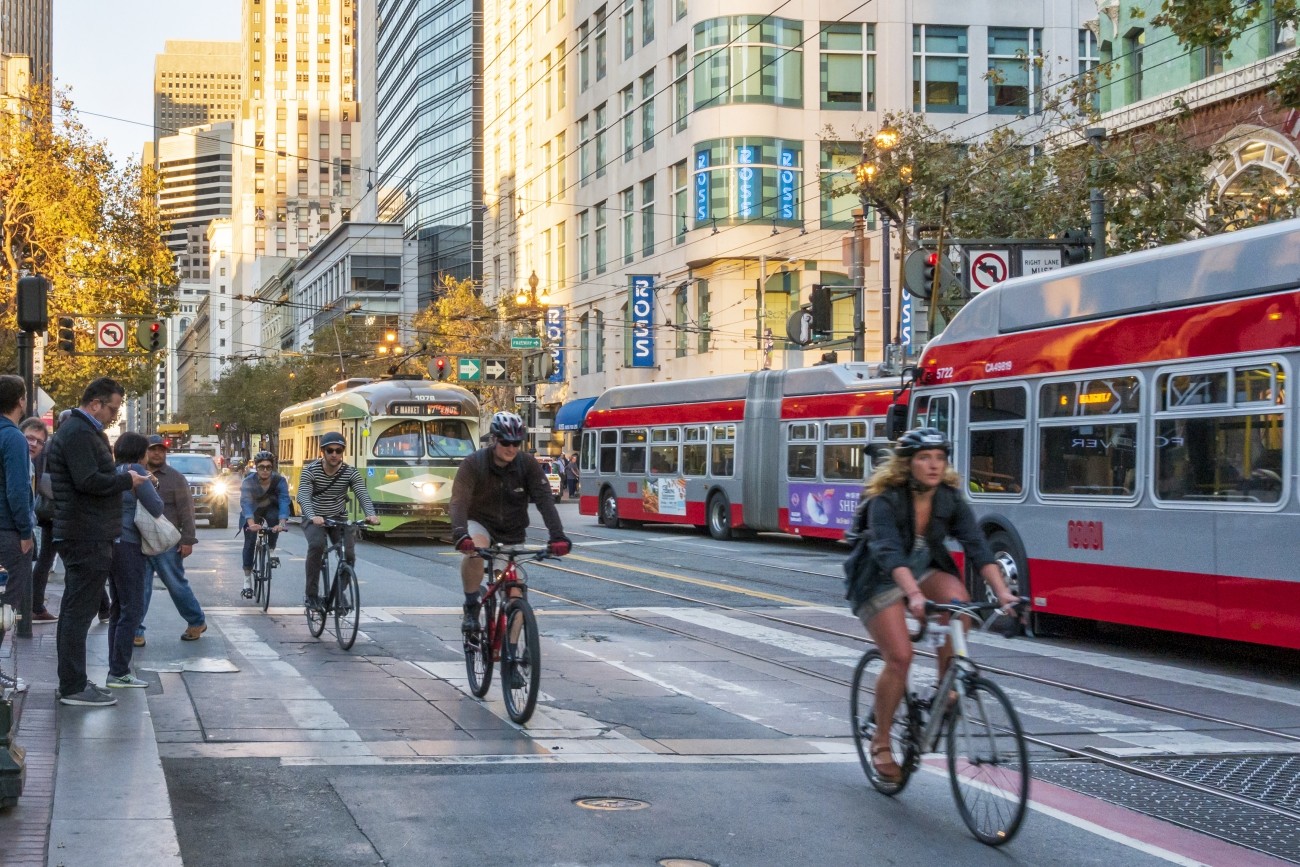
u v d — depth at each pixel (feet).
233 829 22.85
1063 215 98.22
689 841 22.80
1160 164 90.12
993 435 53.72
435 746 30.07
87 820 21.84
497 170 265.95
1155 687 40.50
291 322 514.27
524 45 247.70
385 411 102.42
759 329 155.02
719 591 66.80
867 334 170.30
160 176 151.02
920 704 25.20
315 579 47.85
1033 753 30.96
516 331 223.51
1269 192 85.15
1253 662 45.93
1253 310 41.45
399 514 101.14
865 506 24.71
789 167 169.89
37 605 47.80
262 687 37.17
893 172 114.11
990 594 53.11
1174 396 44.42
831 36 171.83
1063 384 49.83
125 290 146.82
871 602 25.13
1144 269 46.32
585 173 217.77
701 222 171.42
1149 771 28.91
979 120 173.88
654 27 187.83
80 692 31.71
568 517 147.13
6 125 141.59
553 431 228.63
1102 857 22.39
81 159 143.74
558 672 41.34
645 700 36.86
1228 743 32.27
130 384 181.68
